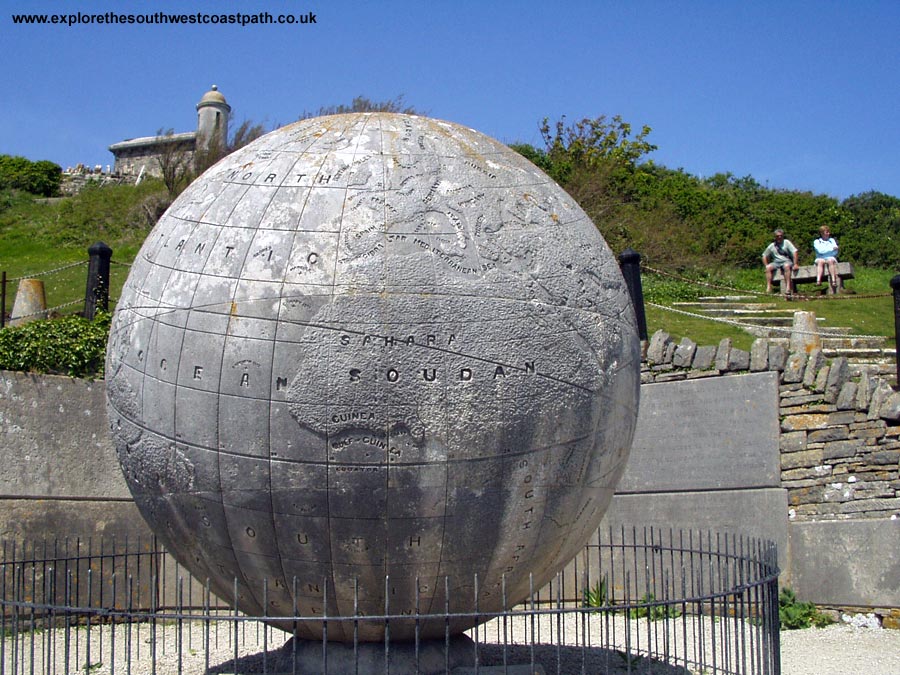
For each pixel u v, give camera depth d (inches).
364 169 261.9
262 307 246.7
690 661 347.6
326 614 267.0
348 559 253.0
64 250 1144.2
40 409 439.2
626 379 280.5
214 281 254.2
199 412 251.4
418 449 243.3
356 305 243.6
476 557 258.7
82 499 448.1
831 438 437.4
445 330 245.0
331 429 242.1
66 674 260.8
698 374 468.4
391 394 241.4
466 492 249.0
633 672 335.0
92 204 1300.4
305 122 292.2
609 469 281.0
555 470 259.4
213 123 1448.1
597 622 439.5
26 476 431.2
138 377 264.8
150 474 265.9
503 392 247.9
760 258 1165.7
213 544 265.1
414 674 270.8
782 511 441.1
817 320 753.0
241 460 248.5
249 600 277.7
